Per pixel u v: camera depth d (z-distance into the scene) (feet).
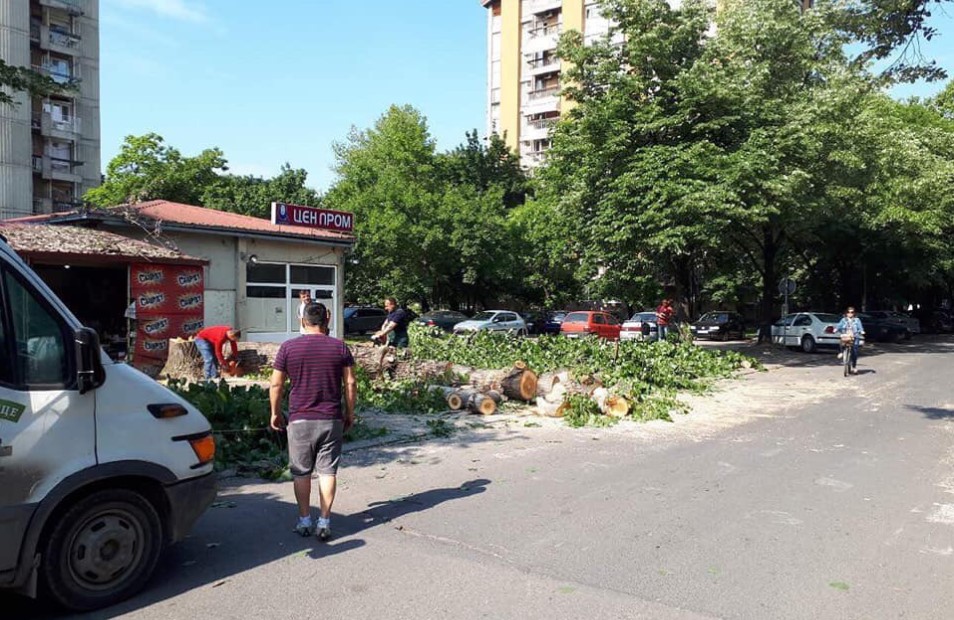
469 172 174.70
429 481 22.91
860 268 115.14
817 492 21.59
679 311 77.77
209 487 15.05
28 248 43.98
